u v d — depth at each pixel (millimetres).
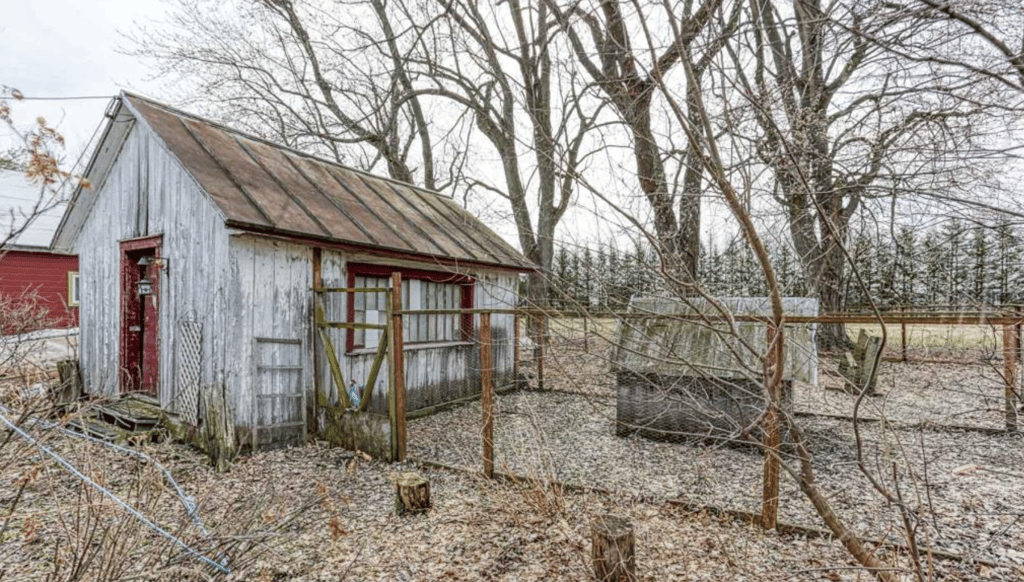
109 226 7617
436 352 8477
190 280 6234
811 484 2664
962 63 1855
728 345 2523
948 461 5652
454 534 4016
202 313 6066
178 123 6812
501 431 7105
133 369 7238
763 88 3398
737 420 5730
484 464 5086
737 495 4766
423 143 19656
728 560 3547
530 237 13938
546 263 13500
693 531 4000
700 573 3412
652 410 6406
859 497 4703
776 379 2396
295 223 6133
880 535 3893
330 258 6828
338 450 6023
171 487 4656
